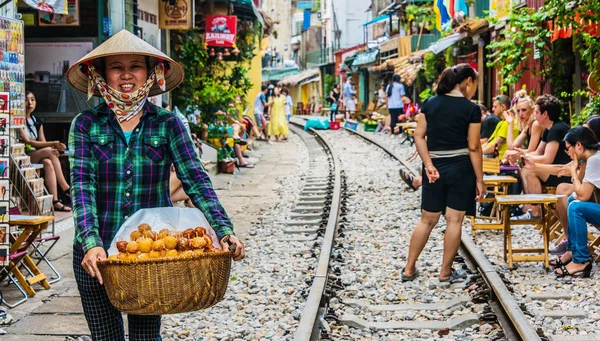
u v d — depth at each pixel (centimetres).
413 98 3625
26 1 912
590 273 833
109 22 1335
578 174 869
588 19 1308
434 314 727
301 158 2358
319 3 7725
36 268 783
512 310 659
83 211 408
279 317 715
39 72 1355
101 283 389
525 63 1891
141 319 447
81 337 639
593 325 661
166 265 372
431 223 836
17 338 636
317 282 791
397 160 2120
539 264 888
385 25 5156
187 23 1670
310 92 7488
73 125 429
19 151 1039
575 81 1616
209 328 686
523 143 1200
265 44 3266
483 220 1167
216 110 1995
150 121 435
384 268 903
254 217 1295
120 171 427
